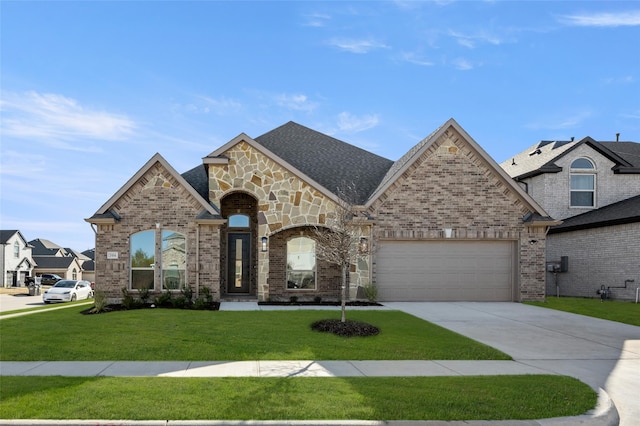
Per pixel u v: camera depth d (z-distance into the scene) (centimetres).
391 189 1900
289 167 1862
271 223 1853
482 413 636
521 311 1661
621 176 2494
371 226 1884
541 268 1919
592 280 2234
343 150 2334
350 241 1338
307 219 1856
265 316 1432
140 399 668
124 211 1773
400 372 873
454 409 647
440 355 1015
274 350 1034
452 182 1919
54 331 1198
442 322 1420
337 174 2159
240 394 700
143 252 1777
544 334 1262
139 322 1305
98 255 1753
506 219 1927
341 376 830
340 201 1580
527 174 2567
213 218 1752
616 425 651
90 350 1016
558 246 2477
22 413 608
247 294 1998
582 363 975
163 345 1058
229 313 1492
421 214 1902
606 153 2480
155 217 1777
